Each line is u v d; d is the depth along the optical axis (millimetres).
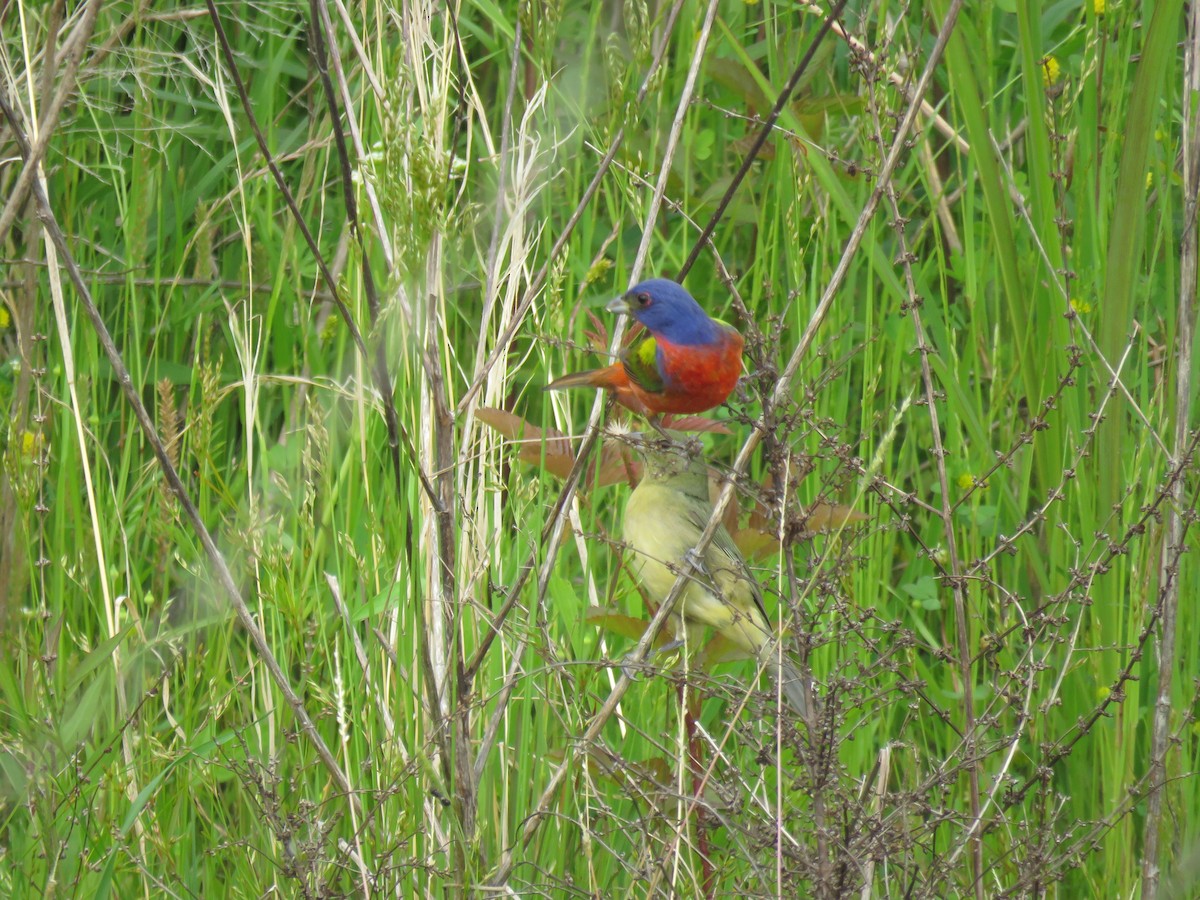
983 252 10891
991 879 8633
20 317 10336
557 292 8031
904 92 8617
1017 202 10562
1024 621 7934
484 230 10336
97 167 11812
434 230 6301
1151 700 10000
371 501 8781
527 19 7852
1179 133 12266
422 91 7613
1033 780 7891
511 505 9336
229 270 12398
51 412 10500
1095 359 9992
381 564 8758
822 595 7445
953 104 12320
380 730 8539
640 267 8109
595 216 11016
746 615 7891
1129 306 9547
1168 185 10258
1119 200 9422
